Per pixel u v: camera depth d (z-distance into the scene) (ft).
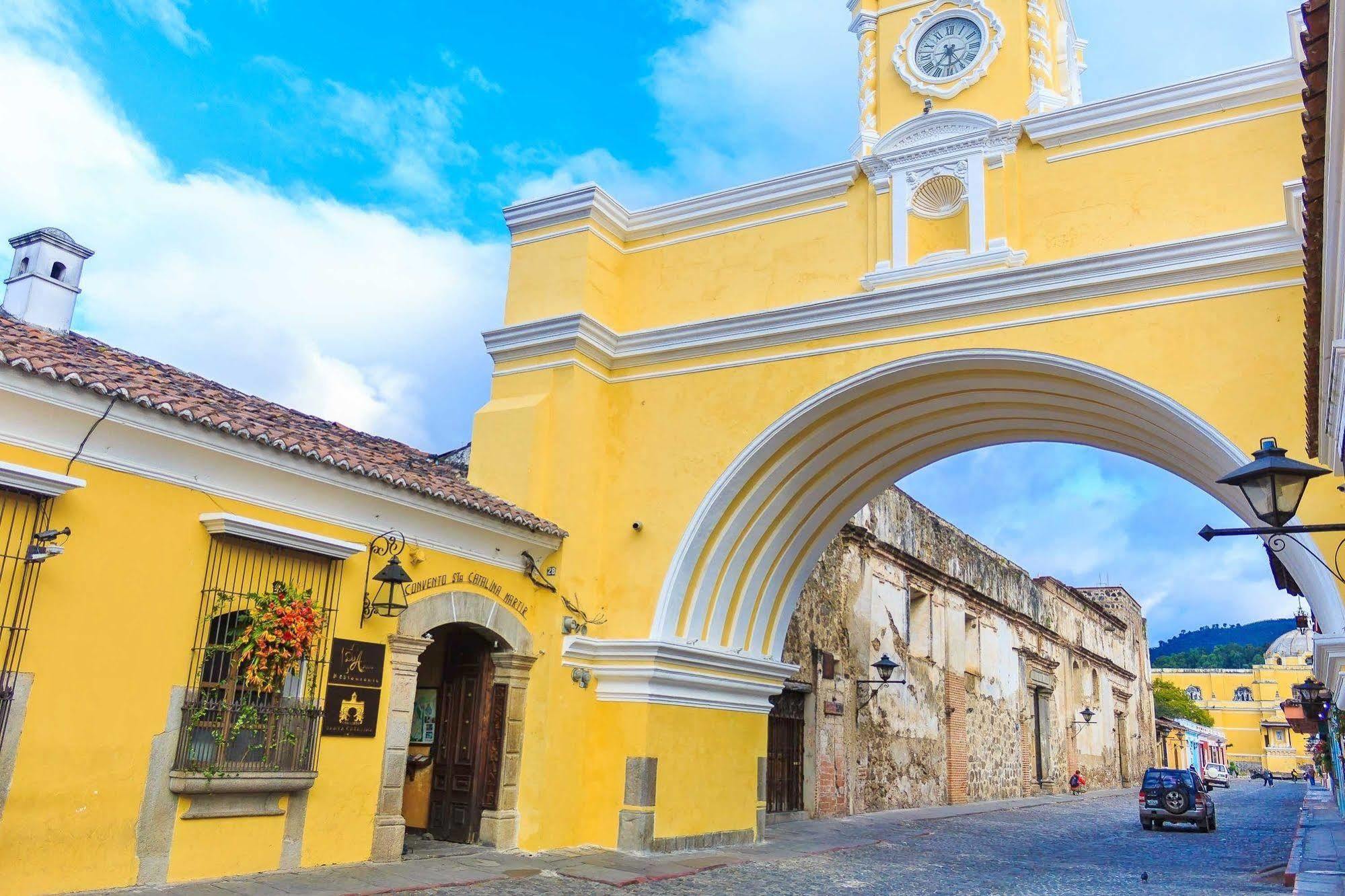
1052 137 35.70
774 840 45.52
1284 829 69.51
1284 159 32.30
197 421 25.40
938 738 74.84
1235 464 30.32
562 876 31.40
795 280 39.73
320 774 28.66
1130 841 57.16
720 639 41.78
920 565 73.31
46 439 23.12
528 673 36.60
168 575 25.39
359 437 36.65
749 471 39.06
